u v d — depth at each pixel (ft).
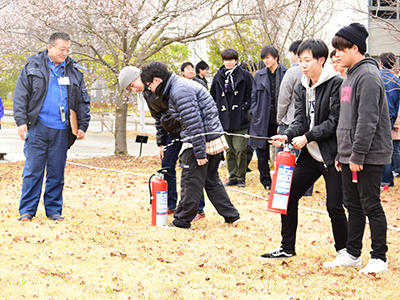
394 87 22.85
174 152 17.06
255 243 13.30
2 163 30.50
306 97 11.79
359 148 10.02
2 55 33.06
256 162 32.12
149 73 14.19
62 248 11.81
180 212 15.03
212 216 16.94
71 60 15.57
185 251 12.20
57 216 15.26
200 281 9.98
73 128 15.38
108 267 10.63
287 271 10.86
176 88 13.98
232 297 9.12
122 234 13.55
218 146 14.60
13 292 8.87
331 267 11.09
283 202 11.48
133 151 40.16
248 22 29.40
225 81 22.53
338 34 10.53
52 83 15.12
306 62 11.13
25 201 15.11
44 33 33.01
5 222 14.28
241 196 20.94
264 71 21.65
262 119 21.57
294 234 11.89
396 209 18.28
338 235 11.63
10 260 10.69
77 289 9.22
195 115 13.84
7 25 32.94
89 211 16.79
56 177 15.37
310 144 11.37
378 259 10.64
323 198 20.36
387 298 9.20
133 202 18.85
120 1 29.53
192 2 30.78
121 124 33.94
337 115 11.10
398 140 24.22
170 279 10.02
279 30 26.91
